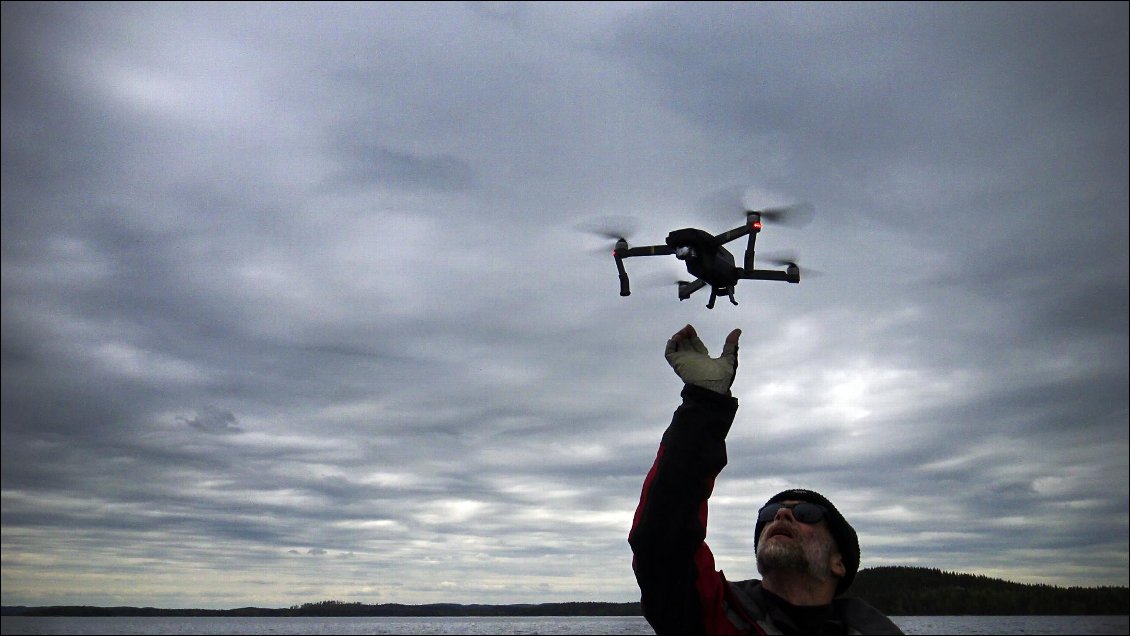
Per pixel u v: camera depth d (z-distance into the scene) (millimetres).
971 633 197500
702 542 4938
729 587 4938
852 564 5344
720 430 4887
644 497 4941
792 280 11625
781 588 5199
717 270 8445
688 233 8359
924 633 198500
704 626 4727
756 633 4824
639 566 4875
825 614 5117
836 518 5359
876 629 5137
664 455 4891
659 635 4941
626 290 10617
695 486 4758
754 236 11391
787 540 5188
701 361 5055
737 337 5152
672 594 4746
